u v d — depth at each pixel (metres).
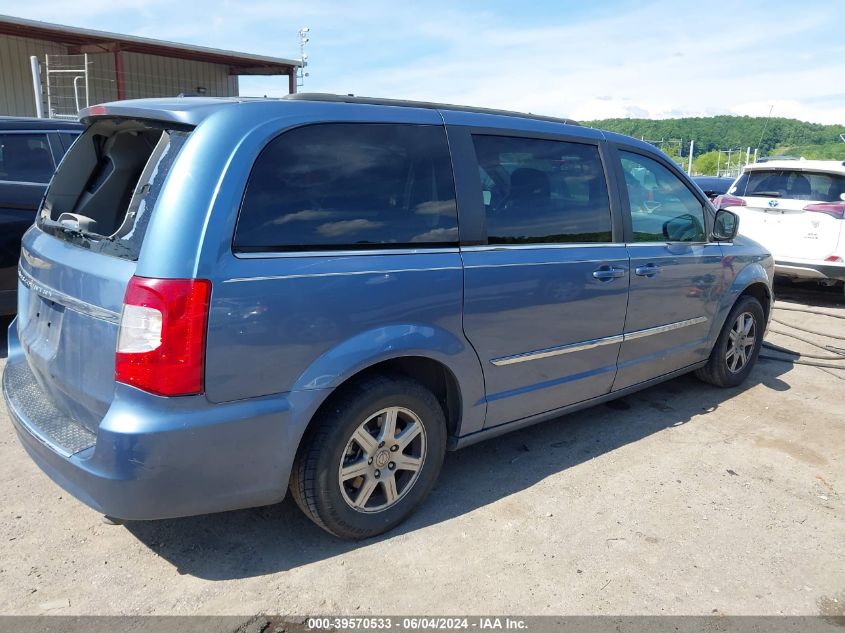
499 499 3.39
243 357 2.42
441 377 3.28
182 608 2.53
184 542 2.95
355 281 2.68
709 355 4.84
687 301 4.38
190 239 2.32
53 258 2.76
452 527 3.13
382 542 2.99
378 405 2.84
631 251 3.92
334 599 2.60
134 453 2.29
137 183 2.57
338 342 2.65
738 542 3.07
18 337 3.27
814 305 8.30
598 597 2.66
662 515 3.28
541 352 3.49
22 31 15.70
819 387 5.22
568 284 3.52
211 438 2.40
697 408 4.73
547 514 3.26
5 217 5.22
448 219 3.05
